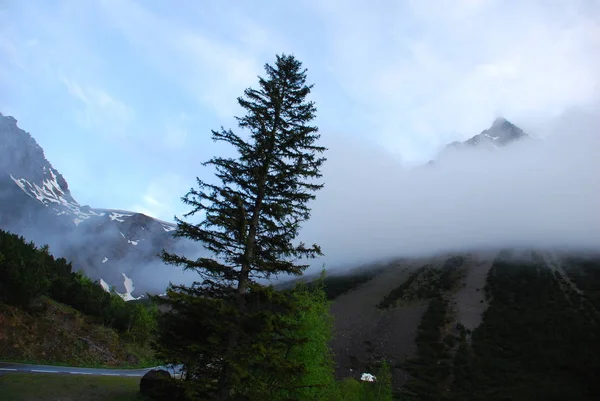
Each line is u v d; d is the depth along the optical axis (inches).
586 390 1951.3
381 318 3789.4
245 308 580.4
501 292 3946.9
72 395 711.7
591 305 3137.3
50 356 1199.6
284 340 563.5
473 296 4010.8
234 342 537.0
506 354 2628.0
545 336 2760.8
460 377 2372.0
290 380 576.7
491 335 2989.7
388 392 1455.5
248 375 519.5
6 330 1138.0
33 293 1301.7
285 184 641.0
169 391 597.3
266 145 632.4
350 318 3912.4
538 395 1951.3
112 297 2438.5
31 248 1740.9
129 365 1497.3
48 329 1312.7
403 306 4037.9
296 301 591.2
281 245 606.5
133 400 727.7
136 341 1849.2
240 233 577.3
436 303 3917.3
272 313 557.6
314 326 837.2
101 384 844.6
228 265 602.5
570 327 2802.7
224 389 531.2
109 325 1815.9
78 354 1316.4
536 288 3848.4
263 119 655.1
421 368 2596.0
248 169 621.6
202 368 554.9
